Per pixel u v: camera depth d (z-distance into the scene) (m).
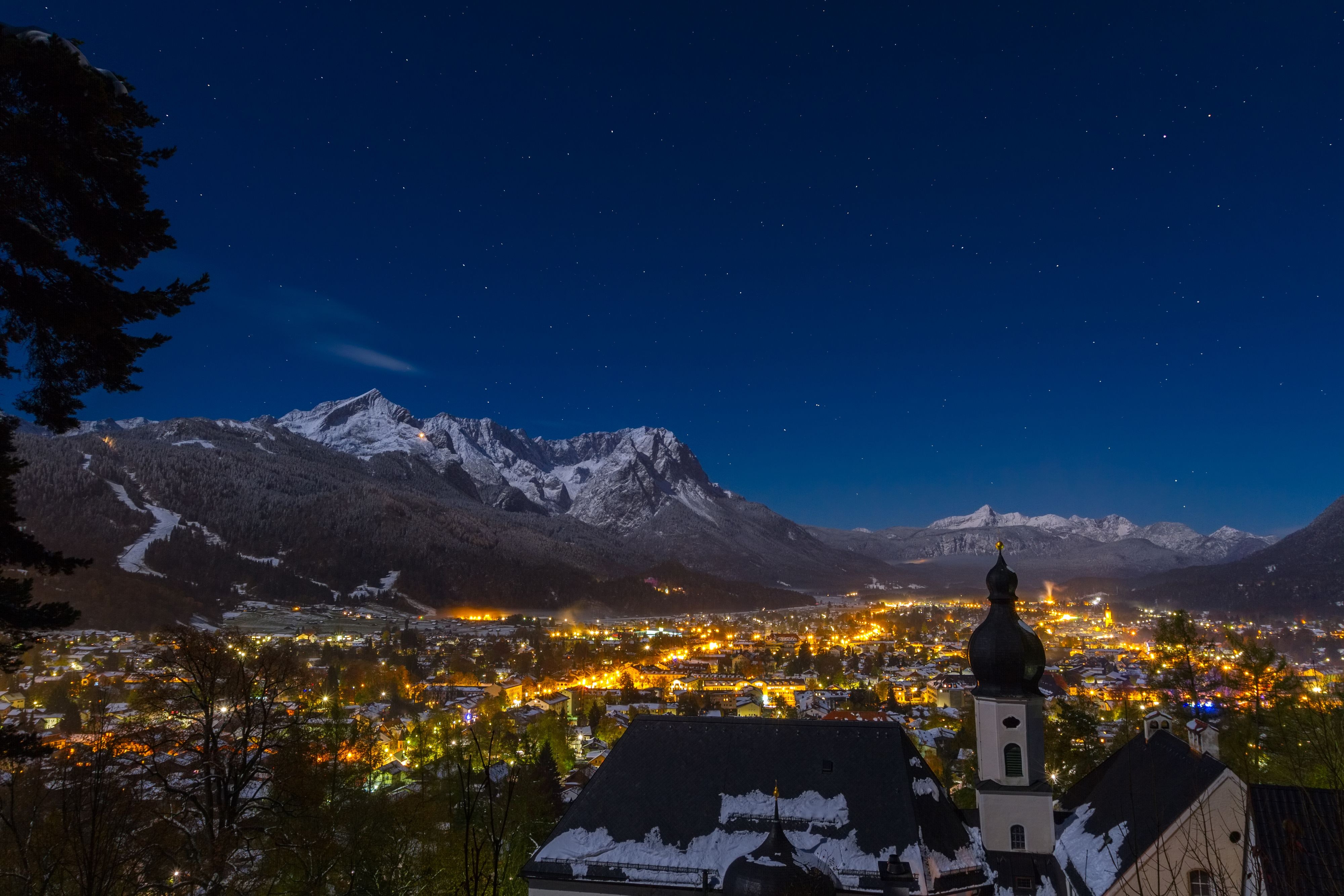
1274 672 69.31
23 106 19.70
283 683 51.84
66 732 109.88
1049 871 43.88
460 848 58.28
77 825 23.67
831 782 41.91
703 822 41.47
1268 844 29.34
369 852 52.56
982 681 45.94
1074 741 81.12
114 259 21.55
